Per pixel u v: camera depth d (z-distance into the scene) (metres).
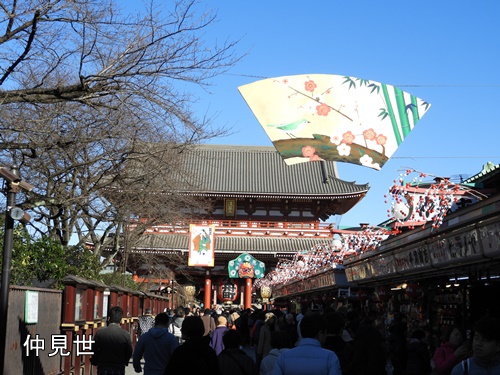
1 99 15.14
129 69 15.55
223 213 80.75
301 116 17.41
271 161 88.62
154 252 56.12
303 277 48.00
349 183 80.12
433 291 29.64
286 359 8.87
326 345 11.67
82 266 26.30
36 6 14.76
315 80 17.48
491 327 7.34
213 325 25.17
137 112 19.84
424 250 21.69
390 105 17.48
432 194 18.20
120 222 31.61
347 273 35.34
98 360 13.61
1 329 13.16
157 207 33.28
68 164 24.31
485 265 19.86
